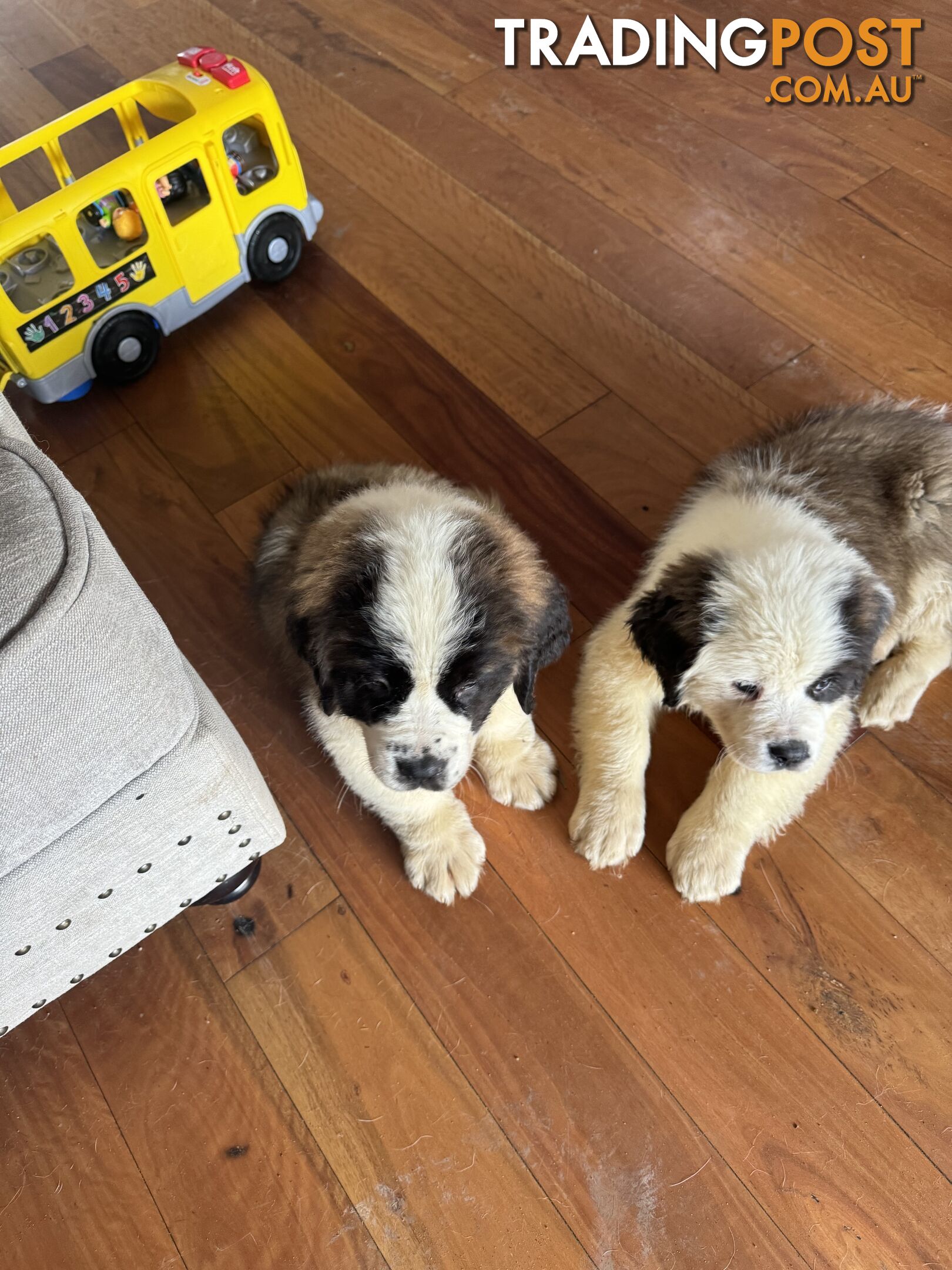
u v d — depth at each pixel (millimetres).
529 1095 570
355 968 606
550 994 596
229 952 612
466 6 1073
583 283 874
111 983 605
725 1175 549
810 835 637
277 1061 583
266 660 704
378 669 508
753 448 661
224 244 823
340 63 1034
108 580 416
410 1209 545
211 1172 558
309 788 659
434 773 520
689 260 881
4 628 382
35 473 427
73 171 949
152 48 1065
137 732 443
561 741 677
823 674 534
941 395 798
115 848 481
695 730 680
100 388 832
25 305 777
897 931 607
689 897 613
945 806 643
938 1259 529
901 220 890
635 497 764
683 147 947
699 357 830
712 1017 587
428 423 806
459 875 616
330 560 535
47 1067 584
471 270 886
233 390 828
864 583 542
